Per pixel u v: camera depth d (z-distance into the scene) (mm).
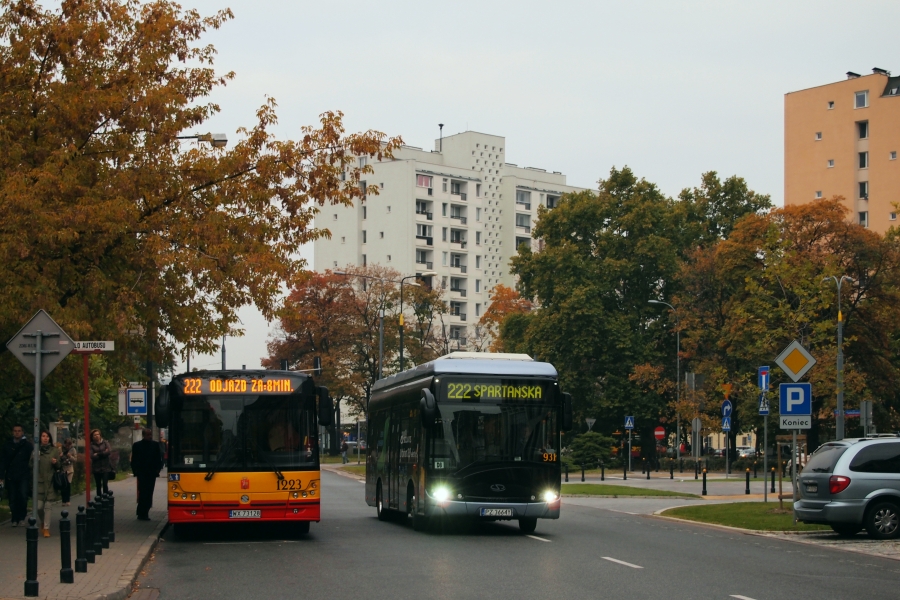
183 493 19766
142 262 20609
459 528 23078
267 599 12359
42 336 14922
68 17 22203
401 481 23188
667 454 79062
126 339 21438
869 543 19406
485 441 20469
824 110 98938
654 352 68438
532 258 70750
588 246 70688
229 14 23797
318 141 22625
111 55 22562
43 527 19484
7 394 27672
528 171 137250
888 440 20344
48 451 20094
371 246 125625
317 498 20219
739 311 37906
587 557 16688
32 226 19047
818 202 54844
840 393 37562
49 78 21875
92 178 21188
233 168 22000
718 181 77312
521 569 15031
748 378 43312
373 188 23234
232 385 20312
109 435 51562
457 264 128500
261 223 22359
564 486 42250
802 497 20812
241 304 21953
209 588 13477
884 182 95250
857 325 53469
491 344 87625
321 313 86688
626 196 71438
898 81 97062
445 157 132250
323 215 129500
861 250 53531
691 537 20719
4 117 20875
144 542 18844
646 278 69812
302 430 20375
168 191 21625
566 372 67125
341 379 84312
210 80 23453
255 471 19984
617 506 33031
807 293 36406
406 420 23047
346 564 15891
